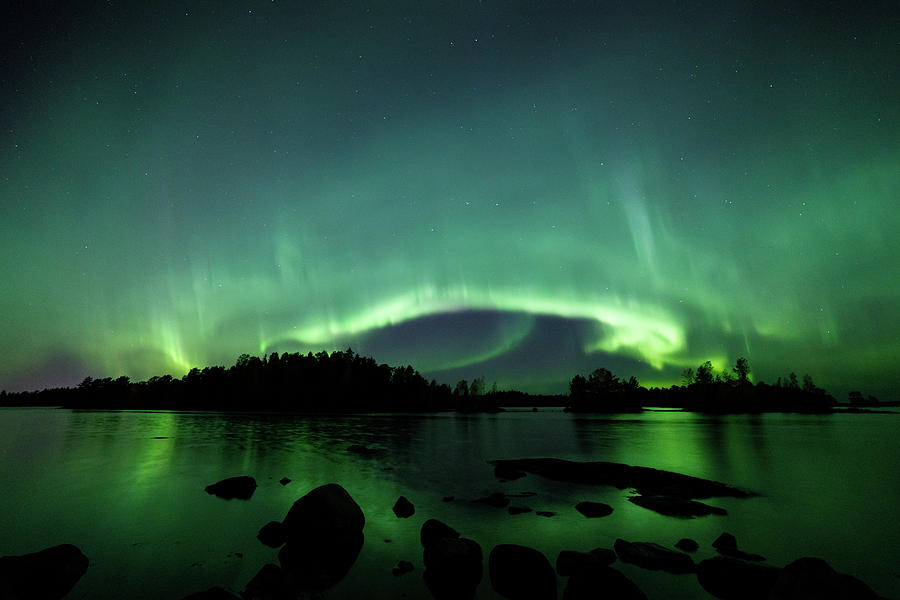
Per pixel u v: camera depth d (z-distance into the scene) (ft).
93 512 46.29
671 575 29.12
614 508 48.70
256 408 499.92
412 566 31.24
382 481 64.64
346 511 37.60
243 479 58.44
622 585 25.73
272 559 32.89
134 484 61.46
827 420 288.92
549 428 203.31
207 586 28.09
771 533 40.65
